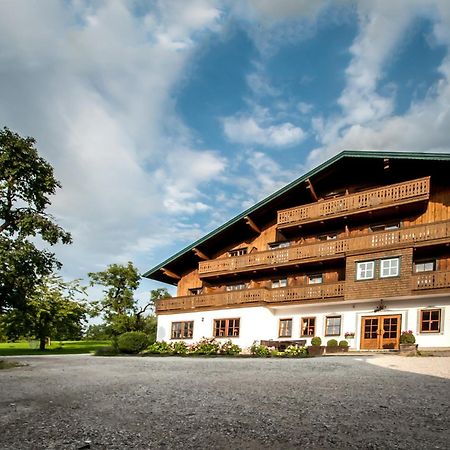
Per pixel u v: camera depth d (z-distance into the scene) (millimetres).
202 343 27016
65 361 20031
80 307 41281
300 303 26844
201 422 6660
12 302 18750
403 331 22875
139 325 45469
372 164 26797
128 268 45938
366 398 8273
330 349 22422
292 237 29875
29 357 24359
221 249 33844
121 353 28688
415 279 22547
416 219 24781
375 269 24094
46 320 37594
